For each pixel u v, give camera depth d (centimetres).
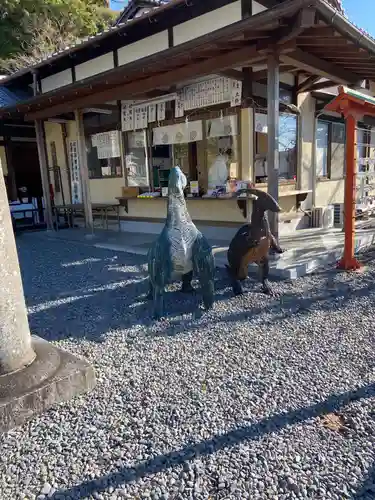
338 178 930
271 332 341
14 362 248
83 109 805
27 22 1788
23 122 1115
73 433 219
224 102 670
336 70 577
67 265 618
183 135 756
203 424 222
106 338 342
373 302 404
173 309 404
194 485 179
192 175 772
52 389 243
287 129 747
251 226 423
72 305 433
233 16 655
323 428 215
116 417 232
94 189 997
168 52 511
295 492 174
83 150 821
